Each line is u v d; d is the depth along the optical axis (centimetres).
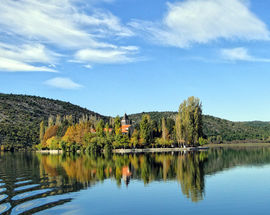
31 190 3681
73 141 15312
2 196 3362
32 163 7594
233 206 2905
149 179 4509
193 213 2695
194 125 14238
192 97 14300
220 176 4791
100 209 2819
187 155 10156
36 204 3002
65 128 17425
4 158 10162
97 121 19375
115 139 14000
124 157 9644
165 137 14838
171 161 7638
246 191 3569
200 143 14775
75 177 4766
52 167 6384
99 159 8875
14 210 2789
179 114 14188
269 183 4097
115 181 4338
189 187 3853
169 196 3341
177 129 14100
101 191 3603
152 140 14988
